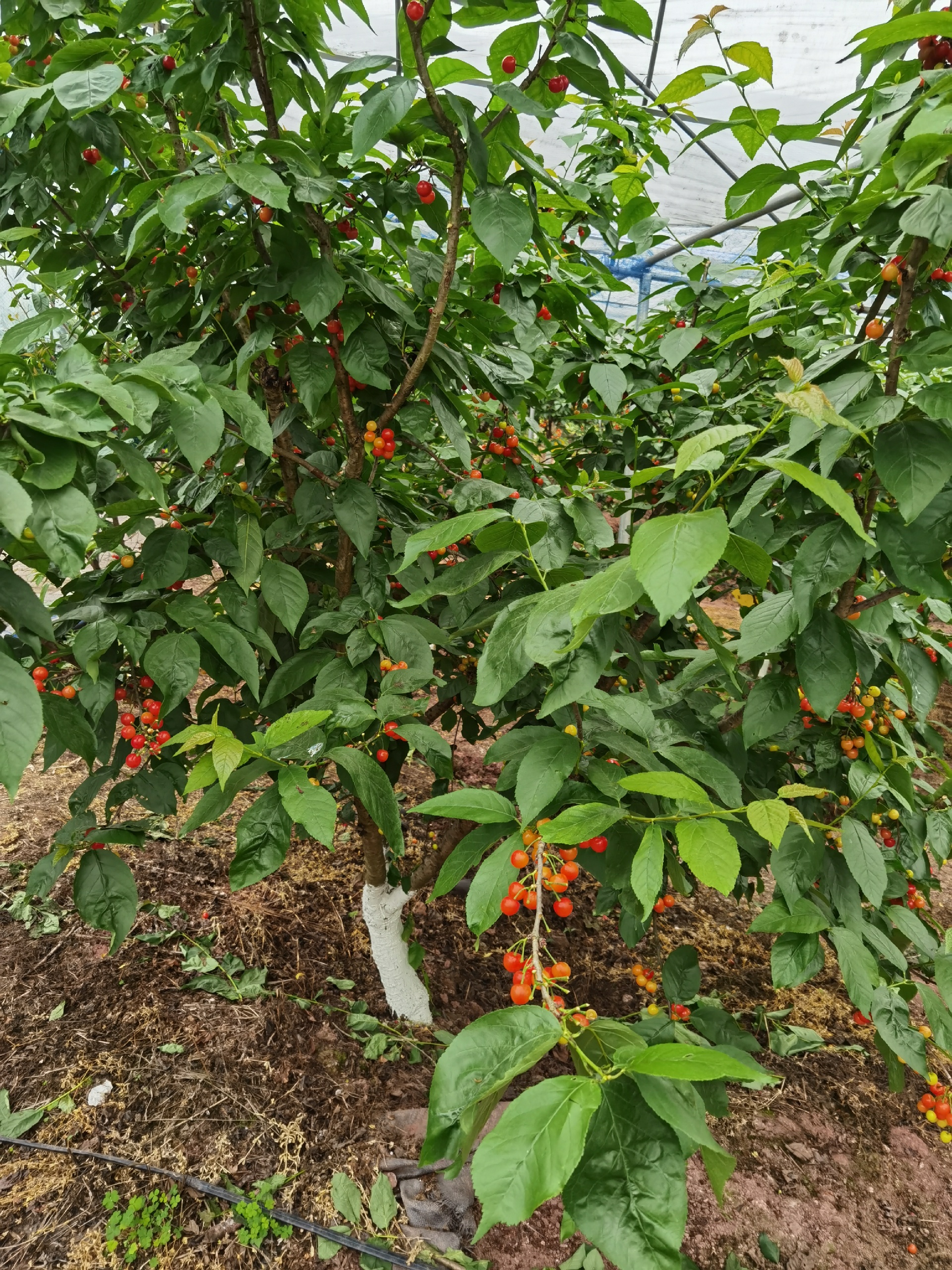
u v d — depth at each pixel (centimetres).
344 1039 269
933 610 242
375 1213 212
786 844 158
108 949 293
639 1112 72
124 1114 233
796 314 194
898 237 138
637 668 173
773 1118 266
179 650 155
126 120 180
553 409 348
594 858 136
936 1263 221
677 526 78
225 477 197
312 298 152
